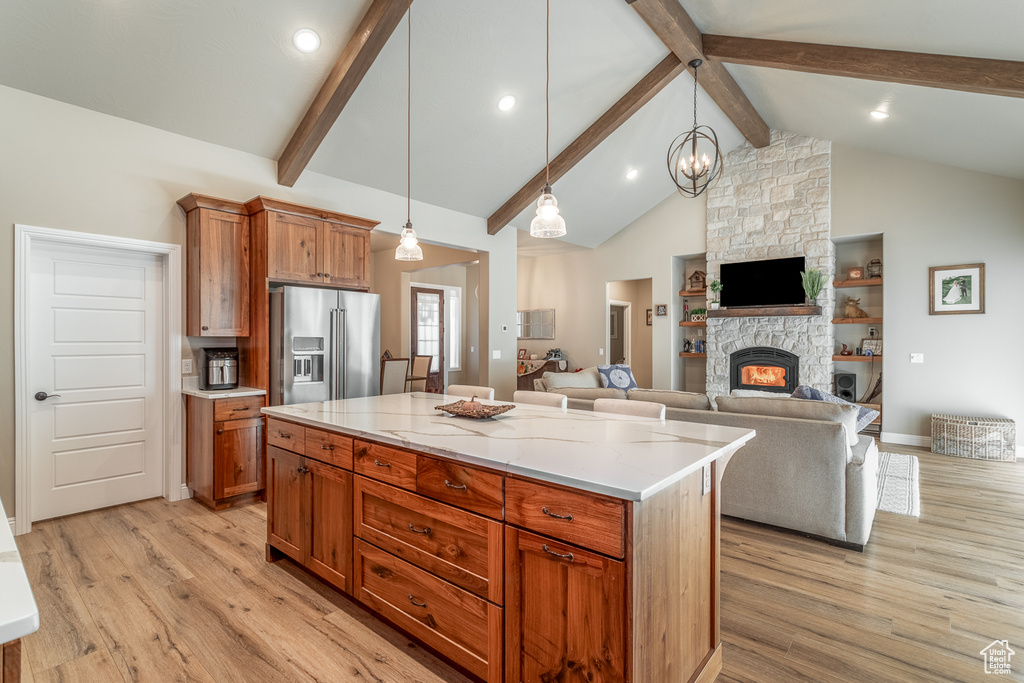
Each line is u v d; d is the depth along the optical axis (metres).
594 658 1.38
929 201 5.43
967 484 4.07
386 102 3.88
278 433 2.65
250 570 2.63
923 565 2.66
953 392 5.32
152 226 3.58
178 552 2.84
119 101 3.31
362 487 2.13
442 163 4.81
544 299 8.81
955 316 5.30
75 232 3.25
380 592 2.06
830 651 1.94
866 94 4.40
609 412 2.62
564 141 5.09
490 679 1.65
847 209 5.92
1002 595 2.34
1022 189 4.97
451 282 9.40
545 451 1.71
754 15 3.81
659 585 1.45
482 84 4.02
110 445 3.57
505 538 1.60
